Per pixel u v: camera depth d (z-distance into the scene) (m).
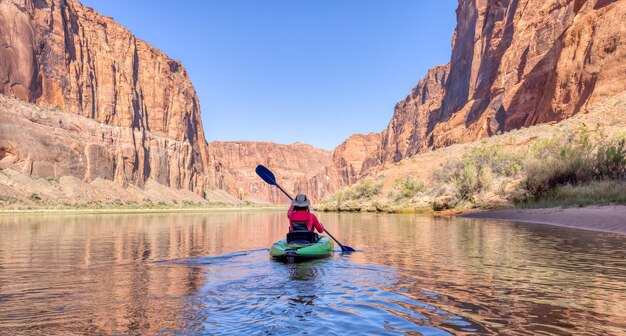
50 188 87.31
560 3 75.62
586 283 6.02
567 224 17.84
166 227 22.97
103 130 115.50
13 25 99.56
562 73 57.56
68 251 10.41
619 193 21.39
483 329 3.93
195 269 7.48
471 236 13.67
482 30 111.44
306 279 6.44
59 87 110.56
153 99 153.88
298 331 3.90
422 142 152.38
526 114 71.25
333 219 31.06
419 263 7.98
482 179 35.75
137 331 3.93
